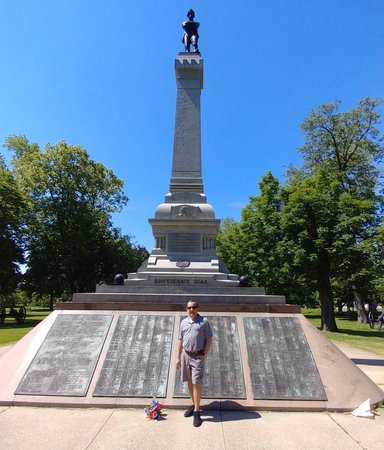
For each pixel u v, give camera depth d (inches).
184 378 263.3
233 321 356.5
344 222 1039.6
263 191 1195.3
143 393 288.0
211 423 250.2
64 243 1528.1
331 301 1126.4
